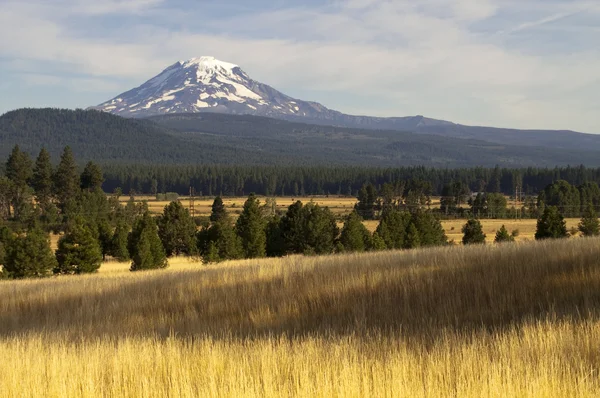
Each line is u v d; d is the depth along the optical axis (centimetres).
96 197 14075
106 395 1111
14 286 3484
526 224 11519
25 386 1148
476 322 1623
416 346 1319
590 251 2186
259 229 6969
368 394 995
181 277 2959
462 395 972
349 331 1625
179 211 8325
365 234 7688
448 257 2420
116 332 1902
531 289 1822
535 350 1181
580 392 954
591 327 1302
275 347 1348
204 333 1681
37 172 15225
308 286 2222
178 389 1083
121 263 8038
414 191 16250
